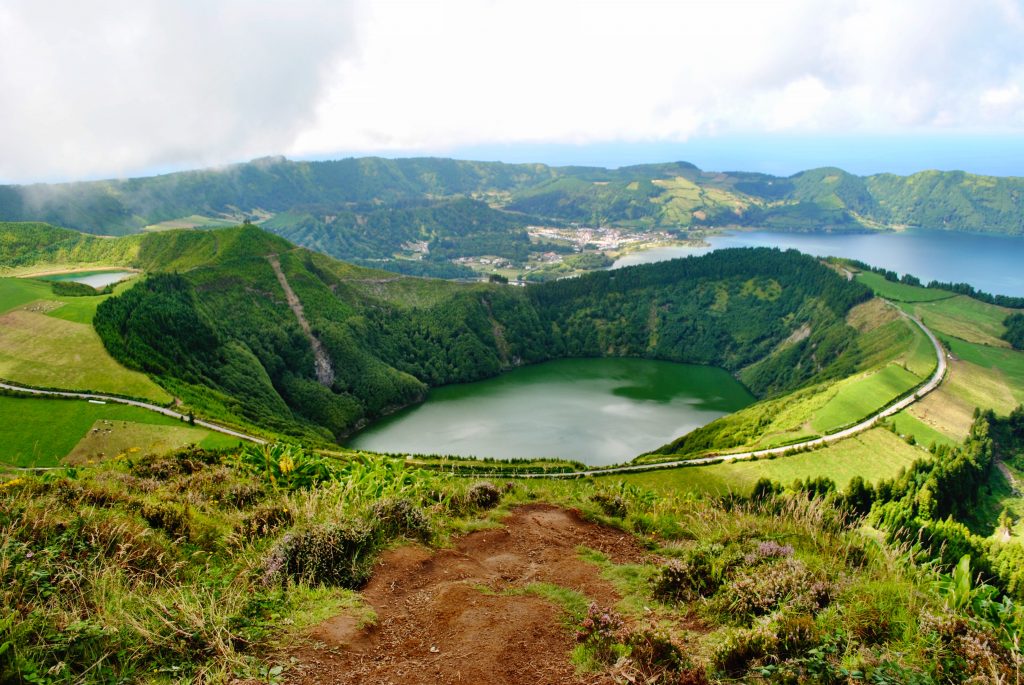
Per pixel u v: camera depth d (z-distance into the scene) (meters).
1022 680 5.89
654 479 76.50
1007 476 90.19
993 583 11.29
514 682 6.59
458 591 8.82
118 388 91.81
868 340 157.25
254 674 6.19
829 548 10.78
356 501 13.08
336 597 8.34
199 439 77.88
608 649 7.20
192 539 10.73
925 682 5.93
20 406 80.50
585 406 153.88
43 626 6.45
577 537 12.70
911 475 69.31
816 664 6.27
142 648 6.37
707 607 8.62
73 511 9.83
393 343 184.00
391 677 6.53
